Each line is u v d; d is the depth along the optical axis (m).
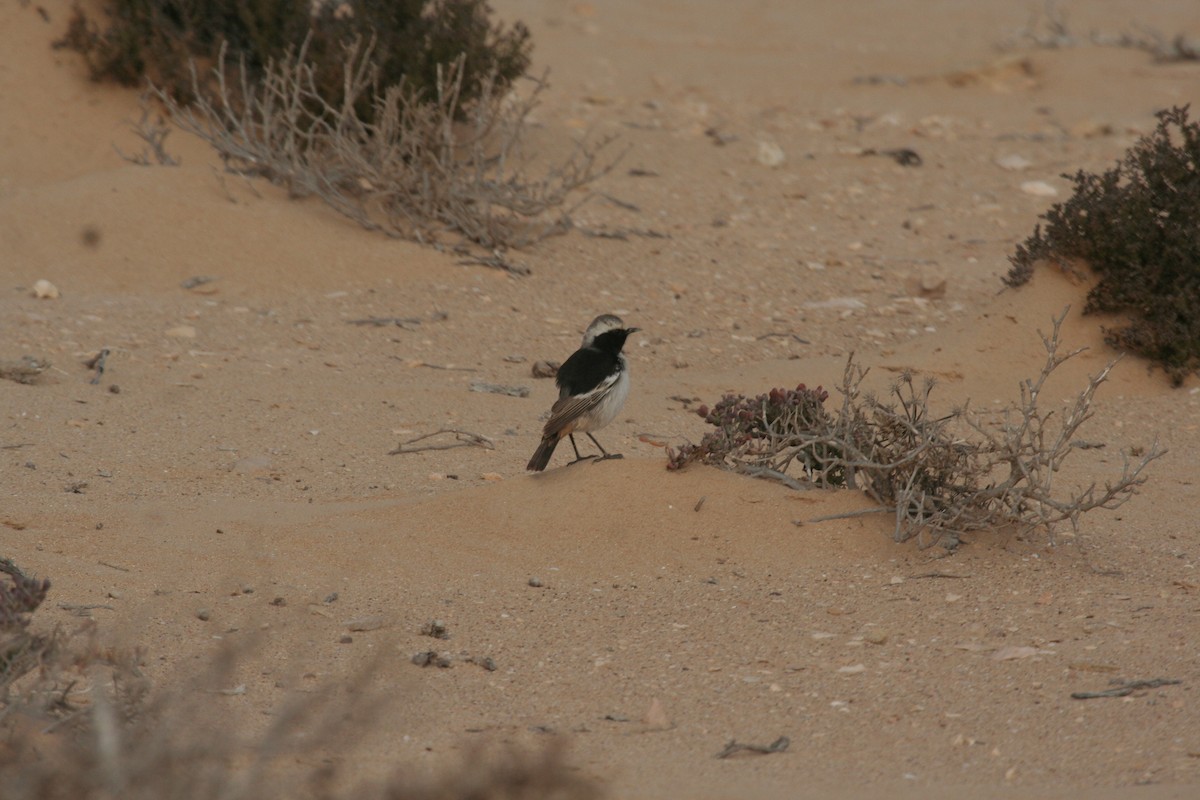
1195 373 15.61
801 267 20.28
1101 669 8.01
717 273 19.88
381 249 19.48
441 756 6.94
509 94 26.52
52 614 8.80
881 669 8.21
